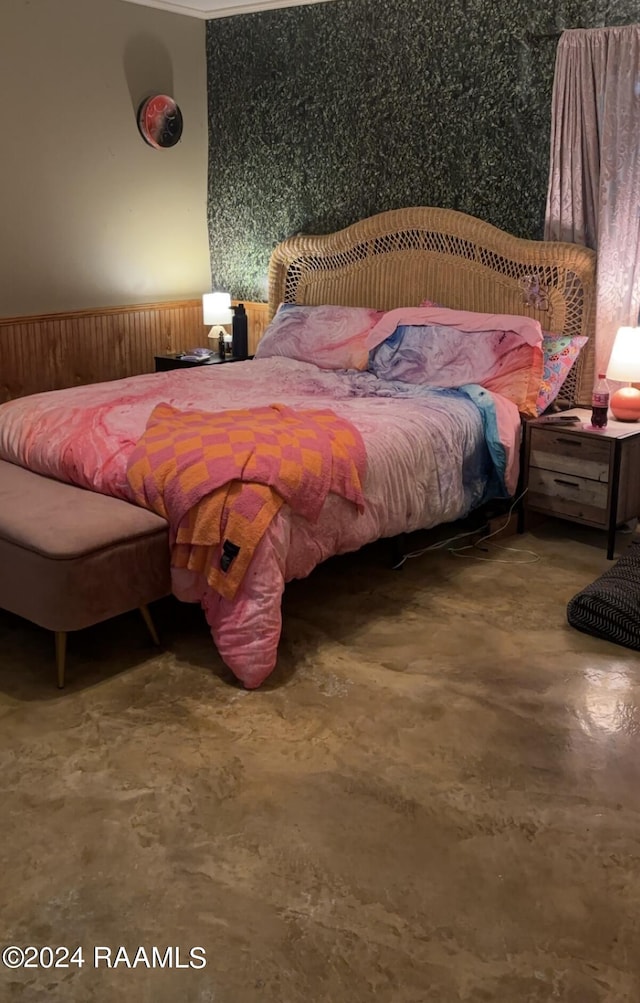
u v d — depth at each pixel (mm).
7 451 3256
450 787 2146
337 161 4785
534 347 3758
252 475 2592
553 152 3865
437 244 4336
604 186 3717
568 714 2453
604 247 3773
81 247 4832
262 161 5129
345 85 4633
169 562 2725
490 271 4160
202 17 5105
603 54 3637
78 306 4895
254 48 4969
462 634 2918
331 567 3492
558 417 3775
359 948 1680
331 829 2002
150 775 2188
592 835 1981
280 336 4582
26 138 4438
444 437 3387
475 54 4105
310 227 5020
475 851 1934
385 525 3125
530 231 4129
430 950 1674
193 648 2836
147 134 4961
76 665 2723
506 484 3688
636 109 3590
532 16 3879
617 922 1737
